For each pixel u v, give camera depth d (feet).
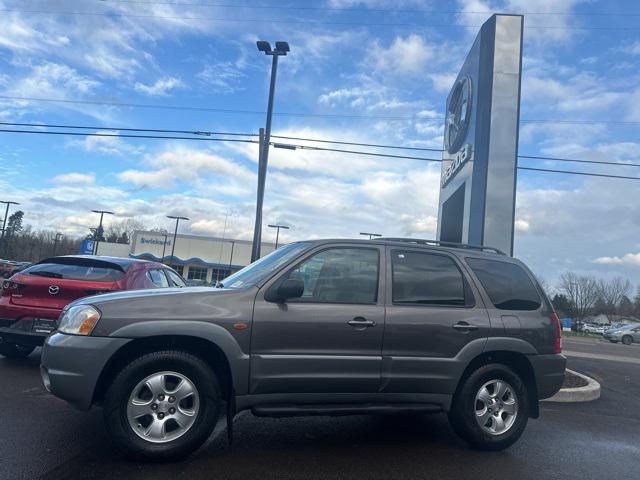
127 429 13.91
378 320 15.71
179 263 282.36
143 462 14.16
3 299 24.29
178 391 14.38
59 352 13.96
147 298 14.58
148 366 14.10
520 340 17.15
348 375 15.28
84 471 13.33
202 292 15.03
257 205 60.85
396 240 17.63
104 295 15.29
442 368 16.14
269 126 61.05
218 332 14.43
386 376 15.61
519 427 17.10
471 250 18.34
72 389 13.75
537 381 17.37
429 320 16.24
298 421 19.24
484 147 51.57
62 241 349.82
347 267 16.34
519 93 52.06
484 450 16.98
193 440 14.30
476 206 51.90
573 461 16.60
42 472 13.09
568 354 59.21
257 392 14.71
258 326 14.75
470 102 56.85
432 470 14.99
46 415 17.76
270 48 60.90
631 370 45.78
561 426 21.47
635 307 324.80
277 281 15.44
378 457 15.83
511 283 18.01
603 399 29.04
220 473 13.76
